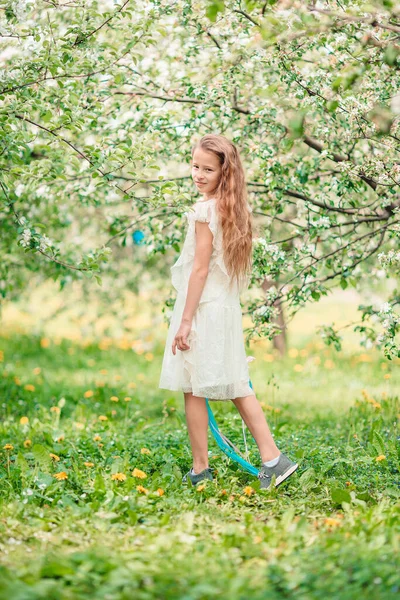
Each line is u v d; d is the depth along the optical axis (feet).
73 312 45.47
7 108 13.16
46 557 9.39
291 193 16.46
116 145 15.02
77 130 14.57
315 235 15.57
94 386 25.30
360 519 10.58
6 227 19.34
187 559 9.22
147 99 16.85
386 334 14.44
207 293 12.69
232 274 12.80
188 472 13.46
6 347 34.81
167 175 18.71
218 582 8.55
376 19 12.16
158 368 30.99
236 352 12.85
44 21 14.93
